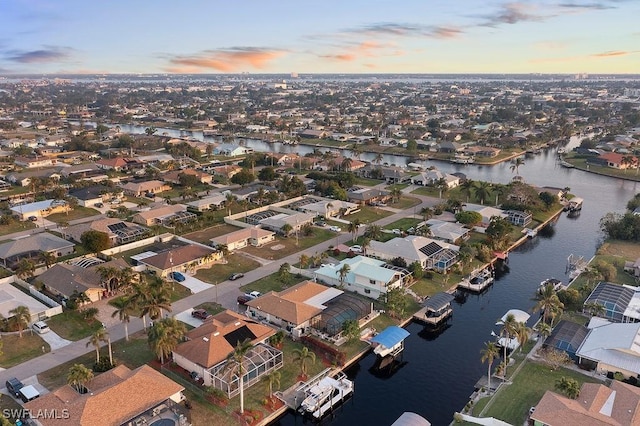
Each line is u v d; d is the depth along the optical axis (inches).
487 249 5344.5
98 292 4261.8
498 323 3774.6
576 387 2896.2
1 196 7578.7
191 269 4904.0
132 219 6417.3
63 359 3403.1
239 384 3014.3
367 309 4047.7
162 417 2770.7
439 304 4178.2
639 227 5890.8
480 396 3117.6
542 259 5580.7
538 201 7076.8
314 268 4990.2
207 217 6422.2
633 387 2950.3
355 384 3353.8
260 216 6525.6
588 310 4092.0
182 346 3321.9
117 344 3597.4
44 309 3939.5
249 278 4778.5
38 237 5364.2
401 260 5029.5
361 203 7381.9
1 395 2935.5
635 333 3415.4
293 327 3754.9
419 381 3385.8
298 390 3132.4
